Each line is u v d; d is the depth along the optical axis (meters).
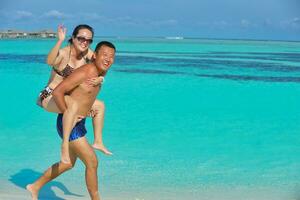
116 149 8.76
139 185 6.52
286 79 22.33
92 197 4.82
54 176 4.95
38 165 7.50
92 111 4.95
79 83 4.50
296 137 10.22
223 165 7.79
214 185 6.62
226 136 10.21
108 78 21.55
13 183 6.40
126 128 10.80
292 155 8.59
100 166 7.52
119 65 29.17
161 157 8.23
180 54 44.94
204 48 64.25
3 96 15.35
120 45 74.00
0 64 26.62
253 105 14.75
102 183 6.58
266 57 41.38
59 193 5.93
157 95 16.39
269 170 7.54
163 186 6.49
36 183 5.01
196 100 15.51
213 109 13.84
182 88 18.47
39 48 47.22
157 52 48.66
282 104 15.06
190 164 7.80
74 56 4.83
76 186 6.33
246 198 5.99
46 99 4.80
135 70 25.77
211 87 19.02
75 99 4.54
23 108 13.23
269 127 11.34
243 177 7.05
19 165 7.47
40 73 22.02
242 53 49.09
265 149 9.05
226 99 15.94
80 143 4.62
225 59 37.38
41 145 8.91
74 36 4.77
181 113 12.98
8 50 43.09
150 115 12.55
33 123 11.11
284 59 38.56
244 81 21.30
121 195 6.01
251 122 11.93
